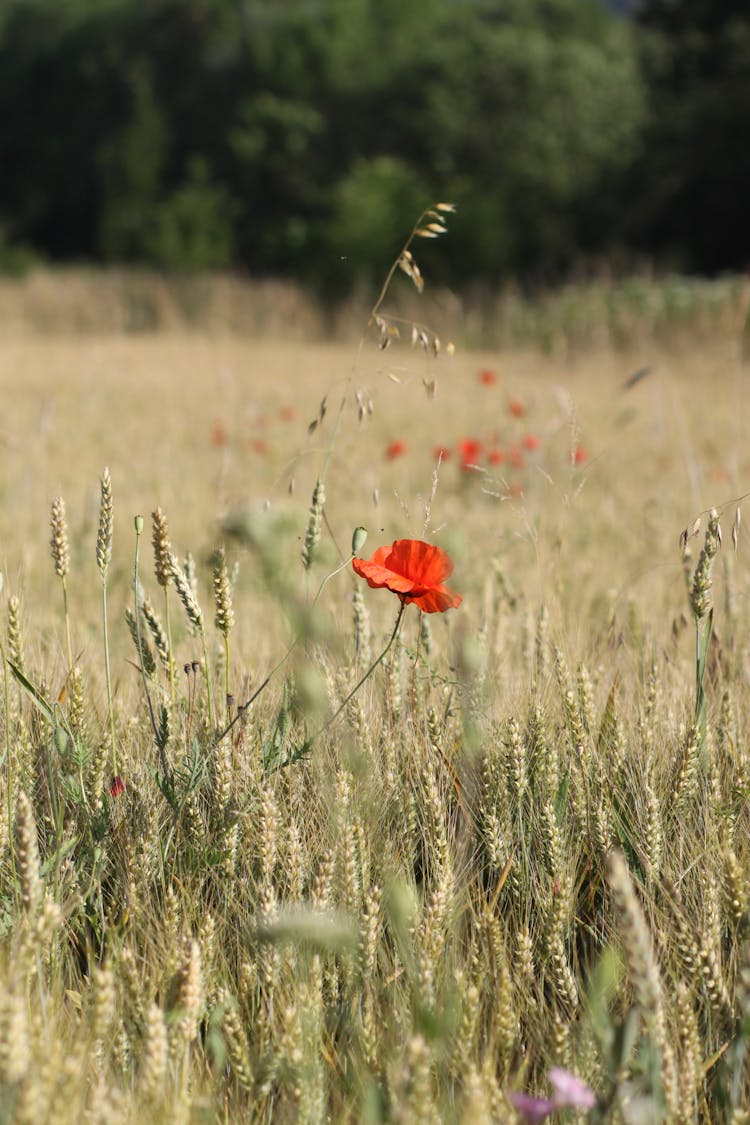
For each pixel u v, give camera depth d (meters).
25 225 113.88
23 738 4.35
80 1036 3.14
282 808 4.23
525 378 28.09
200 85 100.19
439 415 21.41
